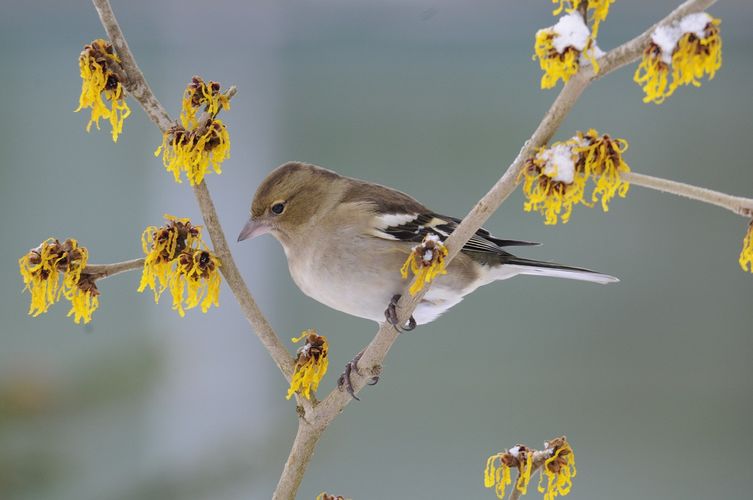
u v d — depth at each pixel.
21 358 8.51
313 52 12.91
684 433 11.02
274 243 12.16
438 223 8.44
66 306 9.86
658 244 12.17
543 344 11.62
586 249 12.26
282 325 11.72
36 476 7.99
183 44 12.63
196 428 8.73
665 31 4.09
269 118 12.68
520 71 12.94
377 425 10.88
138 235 11.85
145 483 8.24
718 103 13.16
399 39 12.88
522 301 11.89
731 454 10.98
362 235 8.09
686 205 12.50
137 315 10.62
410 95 12.90
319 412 5.43
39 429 8.09
